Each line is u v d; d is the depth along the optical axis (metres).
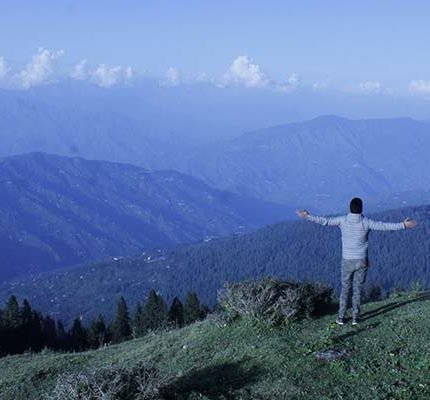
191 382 12.30
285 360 12.41
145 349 16.16
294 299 14.98
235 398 11.01
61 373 15.81
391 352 12.01
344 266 13.47
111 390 10.73
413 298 16.67
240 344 14.05
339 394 10.47
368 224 13.05
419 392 10.24
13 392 14.84
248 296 15.26
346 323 14.11
